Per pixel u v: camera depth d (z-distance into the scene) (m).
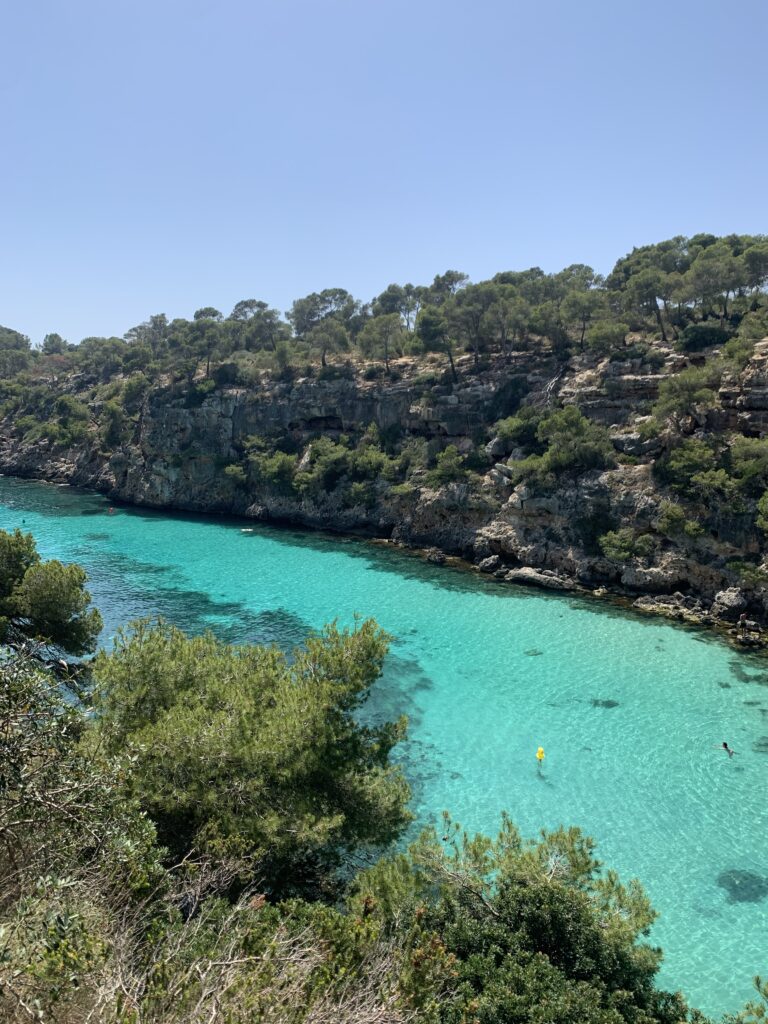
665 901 27.44
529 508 76.38
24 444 156.25
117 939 12.16
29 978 10.20
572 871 18.95
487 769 36.75
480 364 101.06
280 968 12.60
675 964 24.44
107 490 131.38
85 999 10.88
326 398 110.06
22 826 13.00
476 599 66.31
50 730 13.63
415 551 86.31
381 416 104.44
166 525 103.25
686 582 64.62
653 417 74.69
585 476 74.88
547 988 15.08
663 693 45.75
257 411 115.56
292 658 51.75
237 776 20.06
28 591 36.44
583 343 96.88
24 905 10.84
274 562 80.75
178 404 120.06
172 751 19.61
